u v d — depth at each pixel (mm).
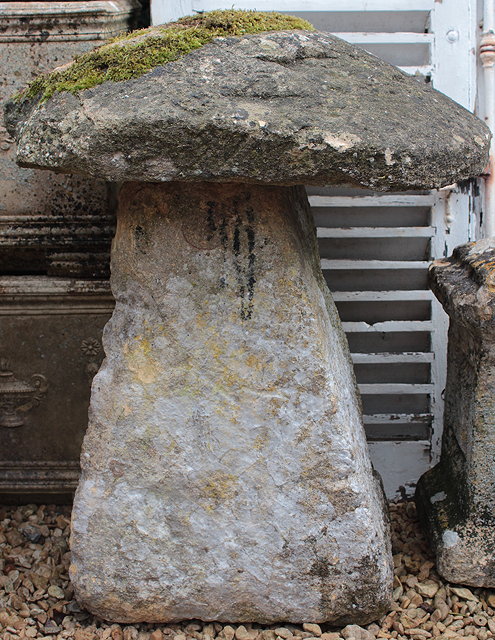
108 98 2098
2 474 3139
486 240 2666
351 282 3279
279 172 2051
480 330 2387
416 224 3271
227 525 2398
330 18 3205
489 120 3207
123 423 2389
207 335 2357
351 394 2678
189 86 2084
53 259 3014
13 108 2377
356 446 2461
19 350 3064
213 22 2311
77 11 2887
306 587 2410
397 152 2031
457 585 2648
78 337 3049
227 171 2057
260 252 2346
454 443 2812
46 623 2535
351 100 2133
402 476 3301
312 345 2340
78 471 3135
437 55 3191
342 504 2369
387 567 2469
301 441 2357
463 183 3197
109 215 3010
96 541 2422
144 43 2207
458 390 2760
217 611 2449
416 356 3240
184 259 2352
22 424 3117
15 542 2971
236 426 2365
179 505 2404
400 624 2492
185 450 2381
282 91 2102
